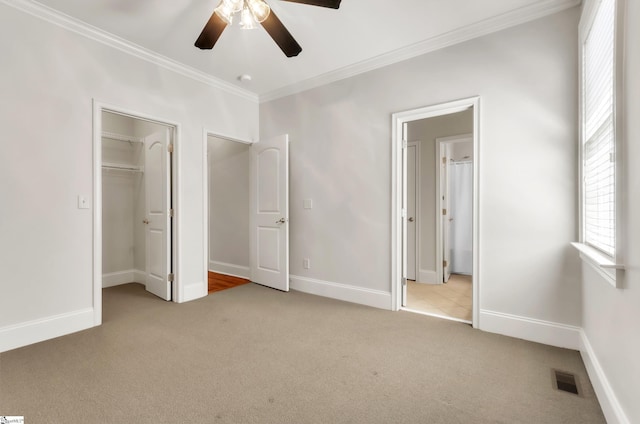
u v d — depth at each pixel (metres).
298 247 3.83
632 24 1.24
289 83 3.73
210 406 1.59
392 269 3.09
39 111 2.35
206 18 2.45
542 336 2.35
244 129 4.00
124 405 1.60
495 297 2.54
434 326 2.68
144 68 2.98
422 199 4.31
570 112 2.25
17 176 2.25
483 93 2.56
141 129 4.16
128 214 4.27
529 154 2.39
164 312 3.01
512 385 1.79
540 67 2.34
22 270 2.28
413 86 2.93
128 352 2.18
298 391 1.73
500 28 2.48
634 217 1.21
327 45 2.86
